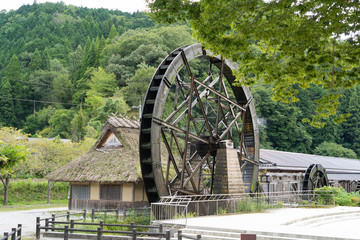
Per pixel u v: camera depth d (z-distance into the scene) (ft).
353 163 153.38
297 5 31.96
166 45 233.96
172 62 62.80
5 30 431.02
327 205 86.48
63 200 133.80
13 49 373.61
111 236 45.29
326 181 102.99
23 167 129.70
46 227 47.24
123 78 221.25
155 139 58.75
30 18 443.73
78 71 287.28
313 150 220.02
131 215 59.77
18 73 282.77
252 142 86.38
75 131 216.13
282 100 40.96
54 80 289.94
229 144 69.51
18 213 85.05
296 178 109.40
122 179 71.97
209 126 68.90
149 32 254.88
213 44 36.04
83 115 222.69
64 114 233.14
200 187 71.61
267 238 40.19
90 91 226.79
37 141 134.10
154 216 52.39
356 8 32.48
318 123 37.55
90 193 81.82
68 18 451.94
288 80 39.81
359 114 238.89
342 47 36.14
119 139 80.89
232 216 57.77
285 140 210.38
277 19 33.73
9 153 39.22
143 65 208.74
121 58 233.96
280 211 69.15
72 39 395.14
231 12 33.09
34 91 285.64
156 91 61.98
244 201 66.64
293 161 113.29
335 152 212.02
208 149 69.41
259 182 87.15
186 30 253.44
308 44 34.32
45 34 398.01
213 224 46.70
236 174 67.67
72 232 47.91
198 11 36.06
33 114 272.31
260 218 54.80
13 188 124.98
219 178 66.39
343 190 102.53
